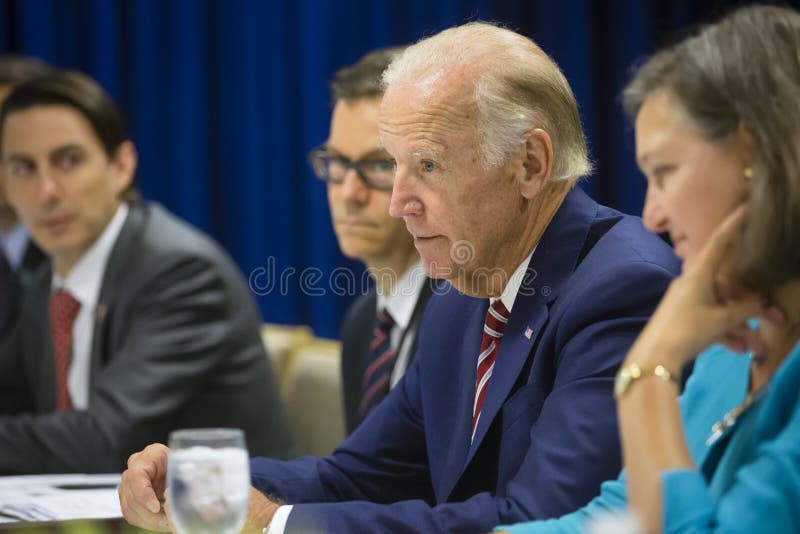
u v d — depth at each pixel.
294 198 16.30
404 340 8.66
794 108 3.96
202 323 10.24
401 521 5.25
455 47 5.80
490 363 6.05
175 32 16.41
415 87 5.75
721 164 4.06
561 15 14.91
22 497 6.87
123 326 10.21
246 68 16.33
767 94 3.98
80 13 16.52
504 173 5.75
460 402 6.17
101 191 10.42
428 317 6.66
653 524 3.86
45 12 16.31
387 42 15.42
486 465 5.88
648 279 5.52
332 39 15.70
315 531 5.26
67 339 10.59
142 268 10.29
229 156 16.59
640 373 4.08
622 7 14.88
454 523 5.17
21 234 14.36
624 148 14.84
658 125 4.16
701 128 4.05
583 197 6.12
